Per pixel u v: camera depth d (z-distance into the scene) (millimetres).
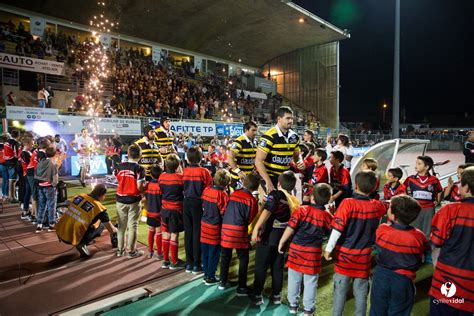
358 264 2939
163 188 4406
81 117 13148
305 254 3139
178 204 4379
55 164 6078
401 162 8883
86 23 19812
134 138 15367
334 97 27000
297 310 3336
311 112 27328
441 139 30406
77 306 3453
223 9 20547
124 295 3609
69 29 19719
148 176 5836
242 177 4441
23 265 4523
